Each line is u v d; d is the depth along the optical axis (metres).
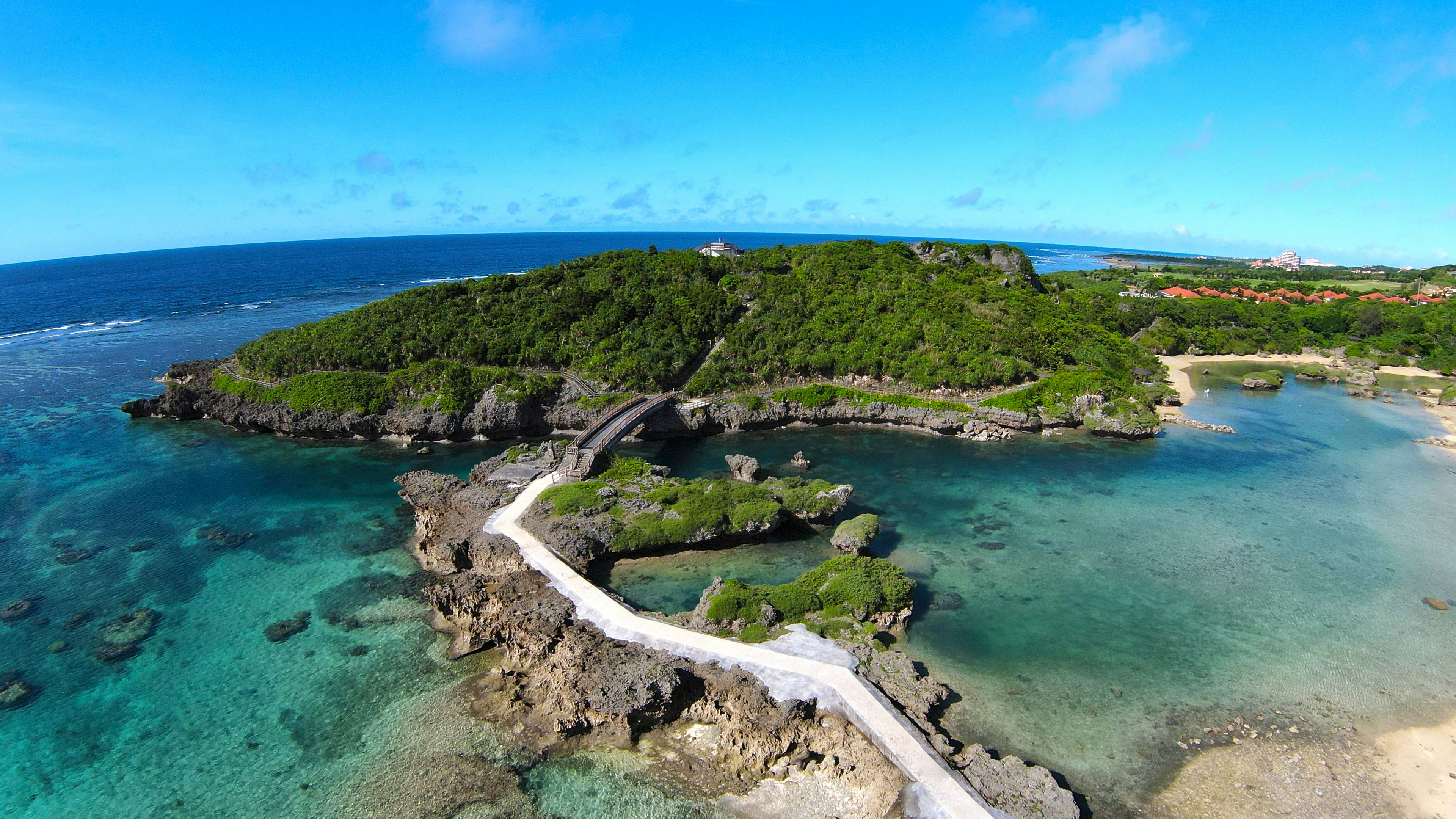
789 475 87.69
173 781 40.22
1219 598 59.78
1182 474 89.06
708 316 121.62
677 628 50.09
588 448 83.56
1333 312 184.50
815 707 42.69
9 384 124.56
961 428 104.81
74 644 52.31
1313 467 92.06
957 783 37.09
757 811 38.22
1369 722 45.34
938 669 50.19
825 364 112.81
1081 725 44.94
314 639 53.16
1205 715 45.84
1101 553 67.88
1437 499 81.44
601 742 42.81
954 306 128.88
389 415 99.44
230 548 67.12
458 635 53.59
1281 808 38.84
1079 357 122.19
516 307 122.31
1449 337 167.12
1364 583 62.28
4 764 41.31
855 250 150.50
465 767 41.06
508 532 64.56
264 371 106.19
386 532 70.88
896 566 59.88
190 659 50.78
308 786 39.88
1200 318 183.62
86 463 88.50
